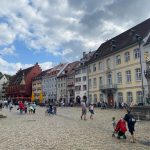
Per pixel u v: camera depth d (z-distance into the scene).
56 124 22.00
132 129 13.25
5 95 138.25
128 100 50.81
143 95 45.94
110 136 15.05
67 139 14.02
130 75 50.41
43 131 17.34
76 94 77.19
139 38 47.19
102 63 61.25
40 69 121.00
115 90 55.16
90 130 17.84
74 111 43.06
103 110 44.50
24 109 38.38
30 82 117.25
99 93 62.28
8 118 28.88
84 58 74.25
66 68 92.62
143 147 11.76
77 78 77.12
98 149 11.33
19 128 19.17
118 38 60.31
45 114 35.84
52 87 97.19
